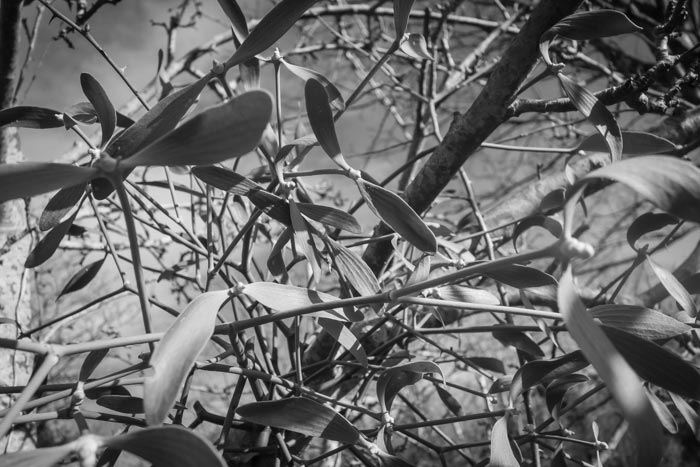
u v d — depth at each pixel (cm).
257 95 20
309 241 35
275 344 48
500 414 36
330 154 32
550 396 35
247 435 46
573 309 22
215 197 55
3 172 21
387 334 52
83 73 28
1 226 79
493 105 43
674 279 34
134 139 28
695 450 135
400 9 35
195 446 20
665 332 30
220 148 22
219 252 52
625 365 21
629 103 44
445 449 42
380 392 36
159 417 22
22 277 72
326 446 80
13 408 23
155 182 49
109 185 34
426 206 47
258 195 34
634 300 71
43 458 20
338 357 48
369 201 32
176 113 28
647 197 21
